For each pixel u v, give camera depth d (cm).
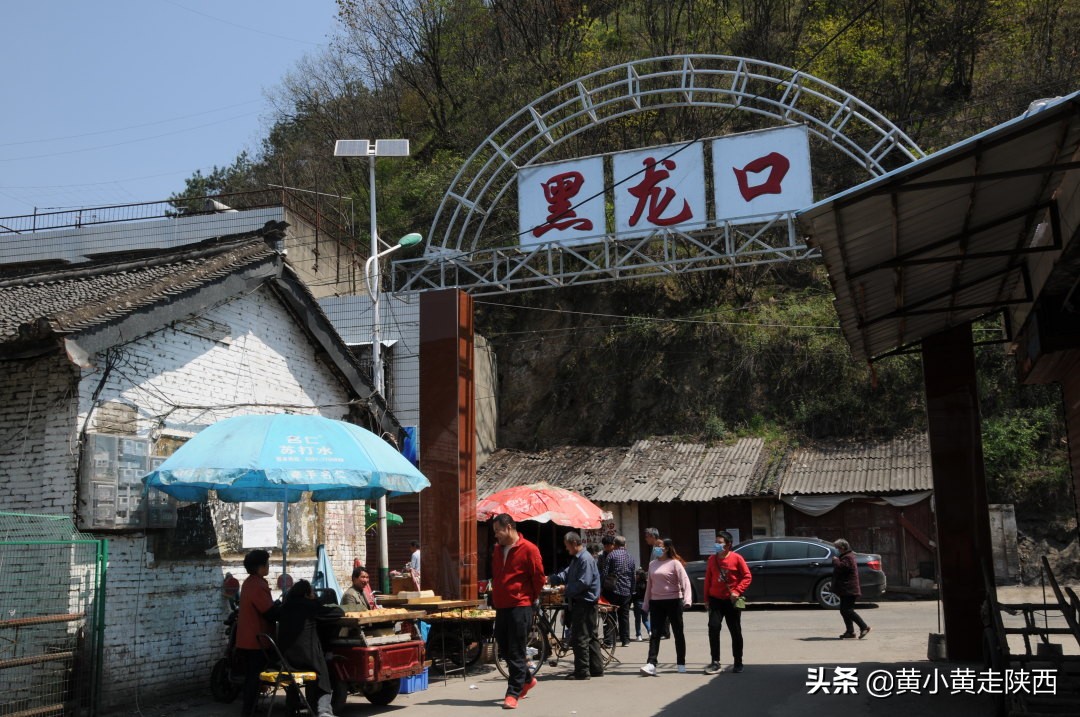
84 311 960
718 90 2167
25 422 989
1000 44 3372
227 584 1091
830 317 3056
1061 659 924
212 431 982
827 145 3353
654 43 3584
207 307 1140
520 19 3975
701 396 3091
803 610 2164
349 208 3812
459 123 4028
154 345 1092
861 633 1519
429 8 4206
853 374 2889
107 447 995
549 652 1307
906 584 2406
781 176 2062
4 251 2789
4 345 937
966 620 1139
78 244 2748
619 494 2653
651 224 2131
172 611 1070
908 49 3294
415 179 3812
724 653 1366
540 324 3516
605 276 3428
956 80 3403
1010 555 2388
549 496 1741
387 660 962
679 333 3222
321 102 4447
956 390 1180
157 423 1081
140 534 1039
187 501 1071
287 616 912
